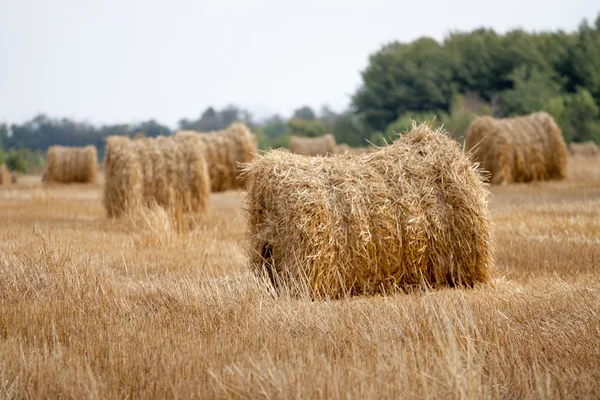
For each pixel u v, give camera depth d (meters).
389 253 17.69
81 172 79.12
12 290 16.25
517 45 174.62
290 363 10.56
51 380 9.91
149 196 35.97
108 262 21.05
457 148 18.73
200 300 14.95
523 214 32.09
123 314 14.45
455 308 13.90
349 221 17.45
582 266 20.02
